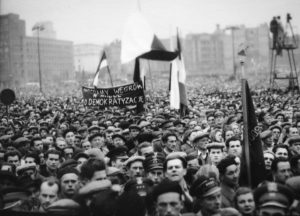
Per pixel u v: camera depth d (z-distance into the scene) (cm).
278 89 3019
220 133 973
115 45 8781
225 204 555
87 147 927
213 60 11525
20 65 9606
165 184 460
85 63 11306
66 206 495
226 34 11475
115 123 1304
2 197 542
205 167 612
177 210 458
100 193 493
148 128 1123
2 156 867
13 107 2512
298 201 467
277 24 3158
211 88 4150
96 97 1351
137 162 644
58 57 10606
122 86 1338
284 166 585
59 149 903
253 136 607
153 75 7306
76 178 569
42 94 4369
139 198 490
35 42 10031
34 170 713
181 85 1320
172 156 599
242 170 601
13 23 9544
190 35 11700
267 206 438
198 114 1480
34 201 588
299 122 1078
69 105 2419
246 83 613
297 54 5103
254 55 7994
